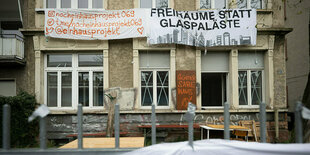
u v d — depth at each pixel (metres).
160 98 8.43
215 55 8.61
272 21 8.38
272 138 8.02
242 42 8.08
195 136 7.93
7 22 8.99
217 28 8.12
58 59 8.50
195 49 8.26
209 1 8.57
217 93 8.73
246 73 8.62
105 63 8.15
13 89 8.27
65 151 1.86
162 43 8.02
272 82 8.21
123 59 8.23
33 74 8.09
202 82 8.71
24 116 7.14
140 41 8.12
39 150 1.80
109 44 8.27
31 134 7.27
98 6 8.48
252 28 8.12
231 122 8.07
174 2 8.30
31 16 8.18
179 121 7.95
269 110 8.04
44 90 8.32
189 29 8.07
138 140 4.19
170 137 7.96
